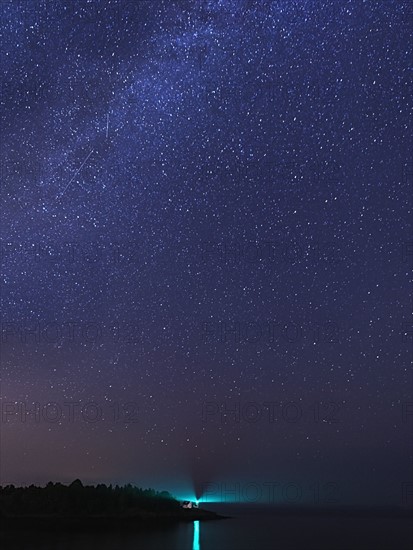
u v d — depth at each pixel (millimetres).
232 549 44125
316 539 57719
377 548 51500
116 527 50219
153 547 40406
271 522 80688
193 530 55906
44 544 38656
